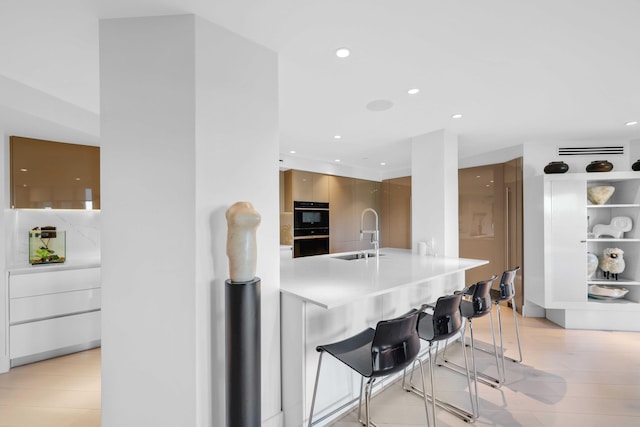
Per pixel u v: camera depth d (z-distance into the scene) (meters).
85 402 2.15
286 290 1.79
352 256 3.50
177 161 1.45
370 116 2.91
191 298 1.44
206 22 1.50
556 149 3.84
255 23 1.52
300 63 1.92
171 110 1.46
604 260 3.64
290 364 1.79
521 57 1.84
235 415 1.44
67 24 1.49
